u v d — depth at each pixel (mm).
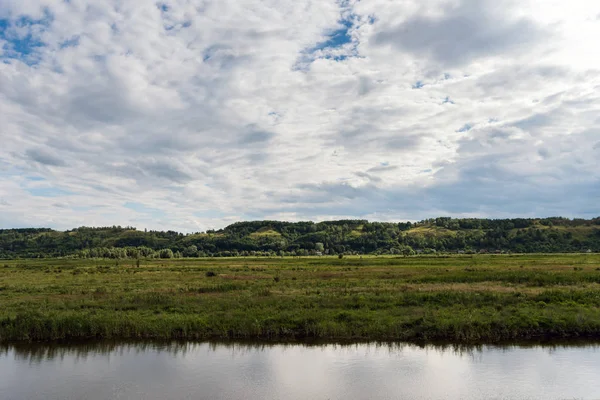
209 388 15766
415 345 21016
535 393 15234
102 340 22062
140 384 16203
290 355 19672
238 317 24438
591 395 15008
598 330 22031
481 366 17953
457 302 28562
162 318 24406
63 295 34312
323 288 37156
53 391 15531
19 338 21969
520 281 41375
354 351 20188
